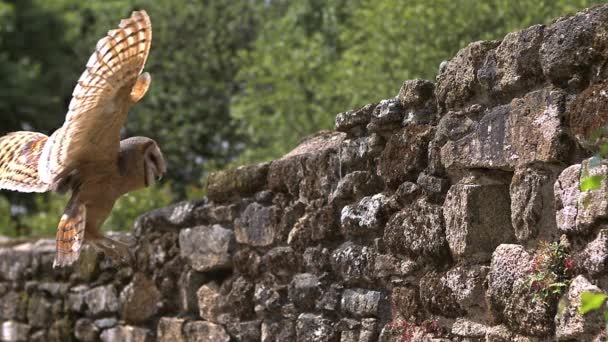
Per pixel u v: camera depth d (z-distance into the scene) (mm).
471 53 10453
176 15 46062
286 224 13812
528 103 9492
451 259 10766
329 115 30594
